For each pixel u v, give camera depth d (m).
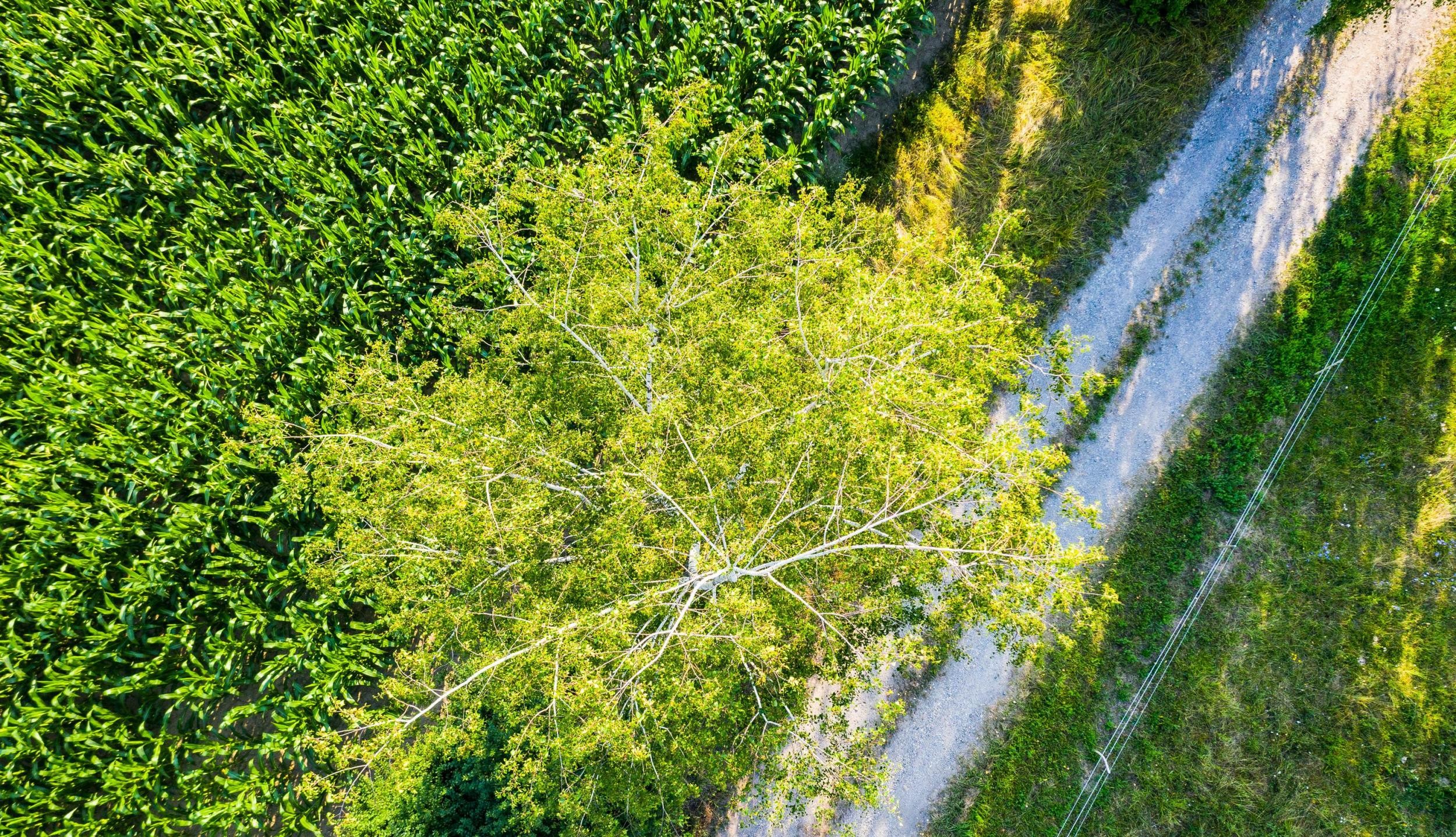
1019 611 11.99
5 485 14.32
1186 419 16.78
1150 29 17.20
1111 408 17.00
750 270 14.43
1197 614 16.36
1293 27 17.12
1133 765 16.11
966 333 13.20
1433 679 15.84
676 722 13.01
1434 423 16.23
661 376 13.71
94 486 15.05
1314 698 16.08
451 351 15.91
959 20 17.70
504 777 13.74
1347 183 16.83
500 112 15.86
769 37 15.84
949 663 16.67
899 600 12.95
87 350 15.08
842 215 14.74
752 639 11.59
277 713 14.73
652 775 13.11
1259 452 16.48
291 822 14.17
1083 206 17.27
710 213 14.41
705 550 13.17
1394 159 16.73
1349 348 16.45
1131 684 16.30
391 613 14.36
